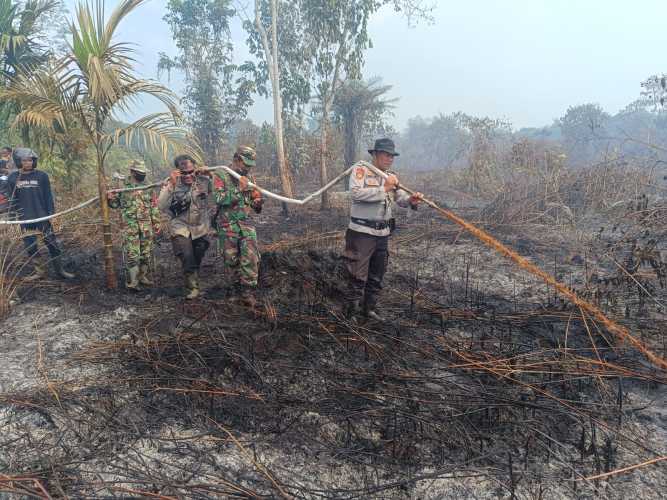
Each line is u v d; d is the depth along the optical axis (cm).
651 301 424
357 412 263
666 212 578
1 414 267
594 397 286
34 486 212
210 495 209
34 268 516
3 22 860
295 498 209
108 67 420
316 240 682
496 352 337
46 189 513
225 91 1797
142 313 416
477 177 1295
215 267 565
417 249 653
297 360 323
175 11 1758
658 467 227
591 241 623
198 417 264
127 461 230
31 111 416
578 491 212
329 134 1606
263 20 1309
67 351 345
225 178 407
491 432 251
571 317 379
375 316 393
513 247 643
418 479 218
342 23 1102
